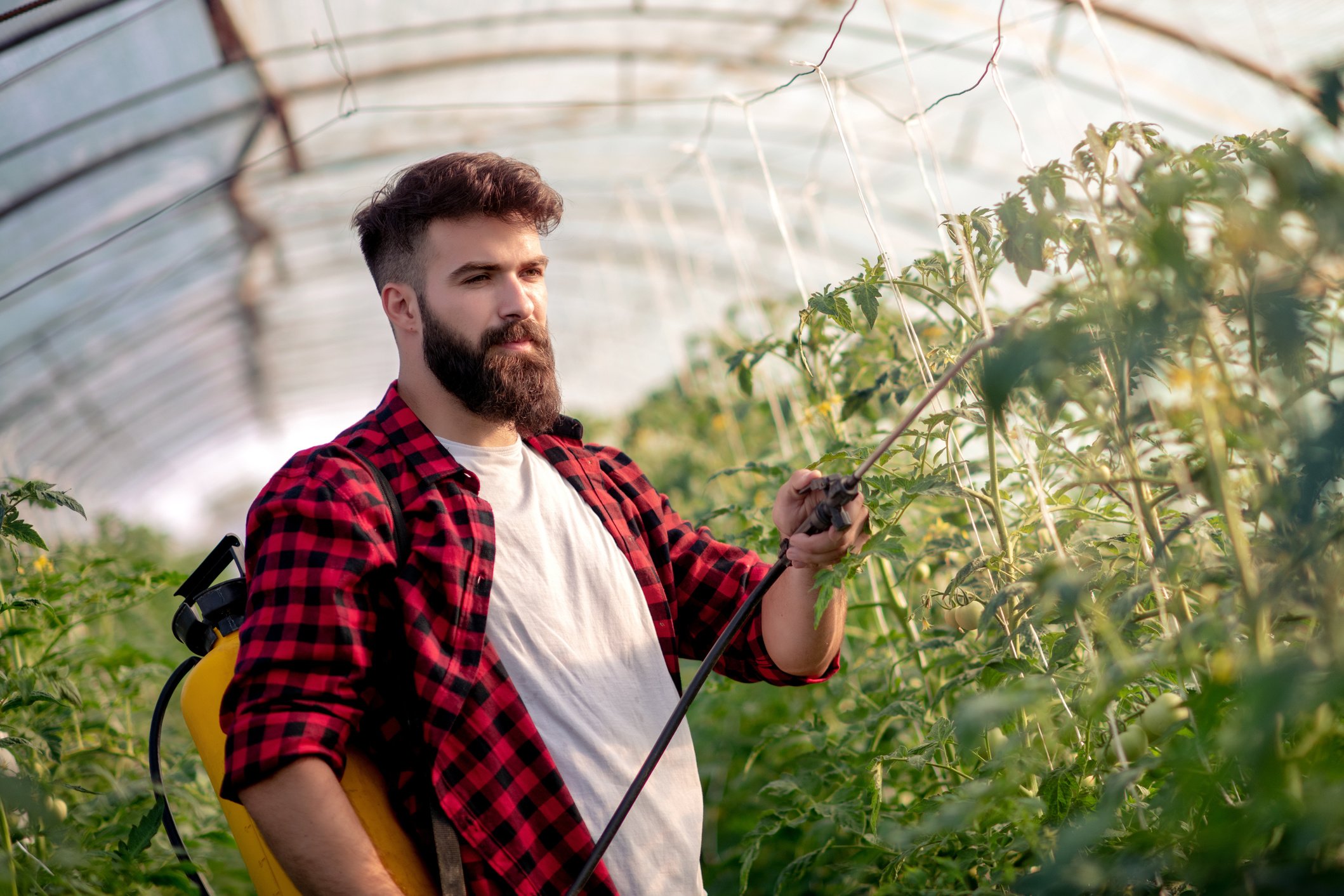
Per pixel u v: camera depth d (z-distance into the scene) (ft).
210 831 8.79
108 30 13.09
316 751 4.86
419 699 5.25
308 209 23.36
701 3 15.83
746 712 11.51
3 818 6.20
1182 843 4.06
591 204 26.14
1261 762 3.37
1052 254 4.95
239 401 48.26
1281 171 3.64
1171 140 16.63
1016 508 6.40
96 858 6.59
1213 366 4.15
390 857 5.15
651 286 33.22
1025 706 4.15
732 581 6.46
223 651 5.50
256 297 31.04
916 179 22.00
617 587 6.06
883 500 6.11
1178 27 14.07
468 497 5.72
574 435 6.72
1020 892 4.00
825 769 8.17
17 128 14.79
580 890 5.30
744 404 15.49
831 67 17.75
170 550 35.45
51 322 23.79
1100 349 4.45
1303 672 3.18
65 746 8.82
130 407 38.01
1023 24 12.73
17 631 7.78
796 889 9.15
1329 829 3.12
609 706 5.75
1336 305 4.43
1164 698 4.71
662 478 18.98
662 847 5.70
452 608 5.40
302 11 14.30
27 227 17.92
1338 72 3.59
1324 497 4.21
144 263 22.97
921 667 7.68
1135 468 4.41
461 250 5.79
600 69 18.08
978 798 4.54
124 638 14.35
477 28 15.83
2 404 29.27
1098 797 5.08
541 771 5.41
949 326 7.29
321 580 5.10
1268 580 3.99
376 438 5.86
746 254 28.22
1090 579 5.21
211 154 17.81
